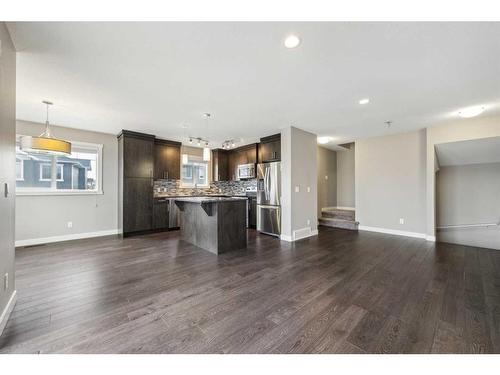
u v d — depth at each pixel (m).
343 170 7.38
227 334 1.65
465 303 2.08
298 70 2.30
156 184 5.76
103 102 3.16
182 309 1.99
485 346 1.52
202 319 1.83
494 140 3.95
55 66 2.22
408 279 2.62
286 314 1.91
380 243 4.30
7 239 1.80
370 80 2.51
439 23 1.63
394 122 4.16
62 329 1.69
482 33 1.73
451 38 1.79
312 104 3.23
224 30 1.72
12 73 1.85
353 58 2.09
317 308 2.00
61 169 4.55
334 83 2.59
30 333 1.64
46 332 1.66
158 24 1.65
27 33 1.73
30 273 2.78
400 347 1.51
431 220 4.48
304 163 4.85
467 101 3.11
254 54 2.03
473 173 5.20
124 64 2.19
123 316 1.87
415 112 3.57
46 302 2.08
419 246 4.07
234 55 2.05
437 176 5.62
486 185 5.05
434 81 2.53
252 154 6.18
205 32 1.74
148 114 3.69
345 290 2.35
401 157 5.00
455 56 2.04
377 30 1.71
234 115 3.75
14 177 1.96
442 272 2.83
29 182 4.21
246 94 2.90
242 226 3.98
